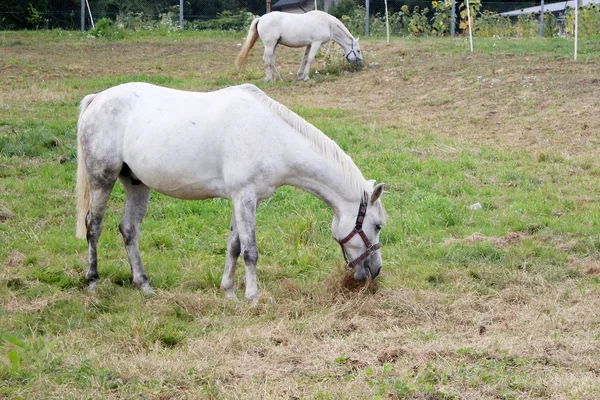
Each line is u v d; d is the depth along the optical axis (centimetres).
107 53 2248
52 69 1950
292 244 812
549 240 816
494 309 623
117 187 992
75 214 895
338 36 1888
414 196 967
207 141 615
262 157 613
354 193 632
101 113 639
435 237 832
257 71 1994
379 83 1759
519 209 915
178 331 565
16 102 1514
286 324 582
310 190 639
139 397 447
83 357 497
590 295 652
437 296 652
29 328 565
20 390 451
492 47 2089
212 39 2573
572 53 1883
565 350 518
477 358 506
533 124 1332
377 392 450
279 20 1809
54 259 736
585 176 1054
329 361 502
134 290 670
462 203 951
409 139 1266
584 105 1401
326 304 631
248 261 627
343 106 1561
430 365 489
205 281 693
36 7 3077
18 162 1082
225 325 580
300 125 630
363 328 578
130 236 676
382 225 640
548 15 2858
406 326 587
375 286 659
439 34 2802
